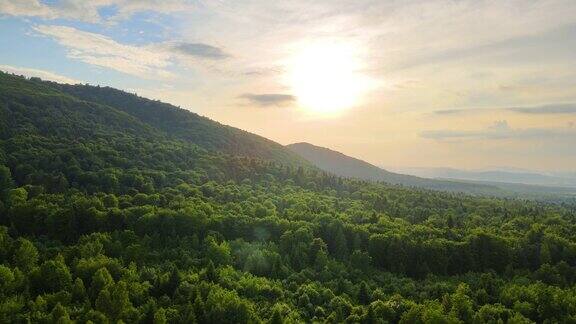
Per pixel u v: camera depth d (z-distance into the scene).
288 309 114.25
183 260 140.88
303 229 169.88
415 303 119.81
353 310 117.00
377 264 167.75
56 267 113.62
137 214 167.00
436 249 163.50
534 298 124.50
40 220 154.50
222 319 103.62
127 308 101.25
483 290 130.88
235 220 178.62
